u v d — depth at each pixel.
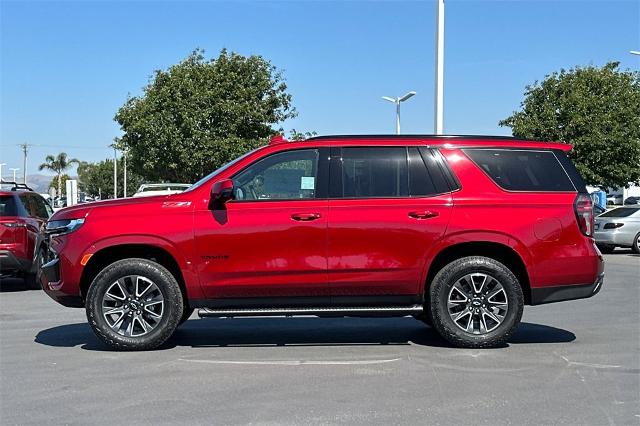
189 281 6.50
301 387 5.43
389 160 6.73
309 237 6.48
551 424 4.57
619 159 25.48
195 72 28.48
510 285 6.58
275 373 5.88
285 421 4.61
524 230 6.58
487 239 6.56
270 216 6.48
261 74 29.55
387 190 6.64
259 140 28.78
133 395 5.24
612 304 9.89
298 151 6.72
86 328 8.08
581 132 25.09
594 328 7.96
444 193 6.64
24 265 11.17
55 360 6.37
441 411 4.82
